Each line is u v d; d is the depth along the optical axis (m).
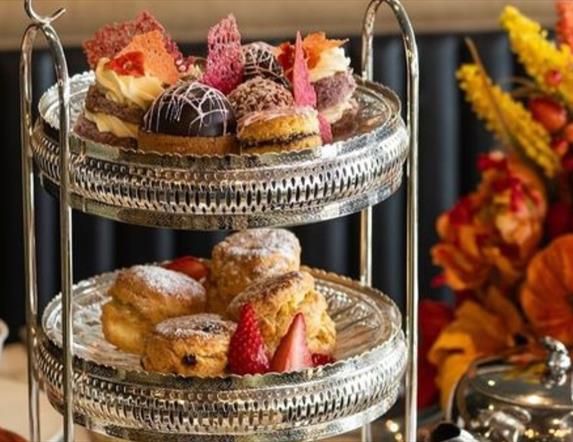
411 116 1.30
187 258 1.52
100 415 1.27
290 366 1.27
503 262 1.85
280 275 1.38
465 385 1.50
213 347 1.28
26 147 1.42
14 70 2.35
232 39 1.39
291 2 2.54
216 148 1.27
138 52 1.37
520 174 1.85
